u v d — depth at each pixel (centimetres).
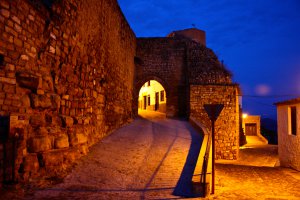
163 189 619
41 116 603
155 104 2505
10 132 494
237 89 1878
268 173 1033
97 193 559
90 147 880
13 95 517
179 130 1369
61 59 705
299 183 846
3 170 478
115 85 1279
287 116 1272
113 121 1230
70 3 748
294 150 1178
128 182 653
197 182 598
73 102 772
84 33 854
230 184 802
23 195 487
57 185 573
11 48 516
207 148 802
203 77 1800
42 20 619
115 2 1278
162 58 2011
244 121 3003
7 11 504
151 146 1003
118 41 1351
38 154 579
